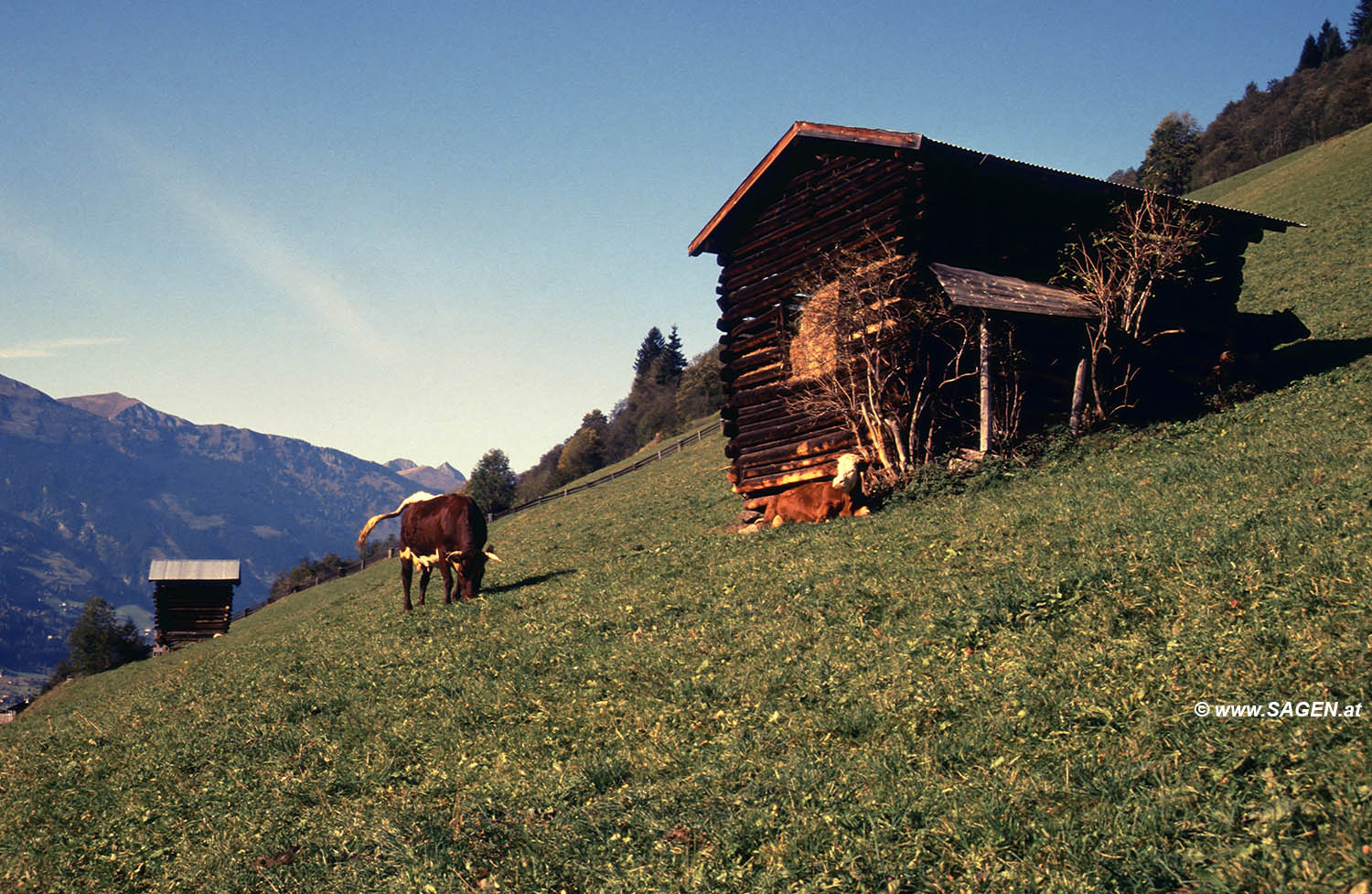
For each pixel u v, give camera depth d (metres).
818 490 19.38
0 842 9.94
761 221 23.59
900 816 6.00
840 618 11.21
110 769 11.98
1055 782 5.98
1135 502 12.87
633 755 8.30
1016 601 9.74
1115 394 21.84
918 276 19.39
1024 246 21.89
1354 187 49.75
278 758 10.66
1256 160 120.62
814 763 7.27
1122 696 6.99
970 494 17.41
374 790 8.96
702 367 115.44
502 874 6.33
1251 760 5.60
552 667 11.86
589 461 122.56
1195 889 4.61
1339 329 26.16
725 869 5.88
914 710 7.87
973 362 20.72
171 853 8.69
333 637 18.12
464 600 18.14
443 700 11.37
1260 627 7.34
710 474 41.66
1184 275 23.88
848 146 20.70
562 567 22.48
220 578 56.12
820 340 21.39
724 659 10.70
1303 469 12.11
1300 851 4.54
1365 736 5.41
